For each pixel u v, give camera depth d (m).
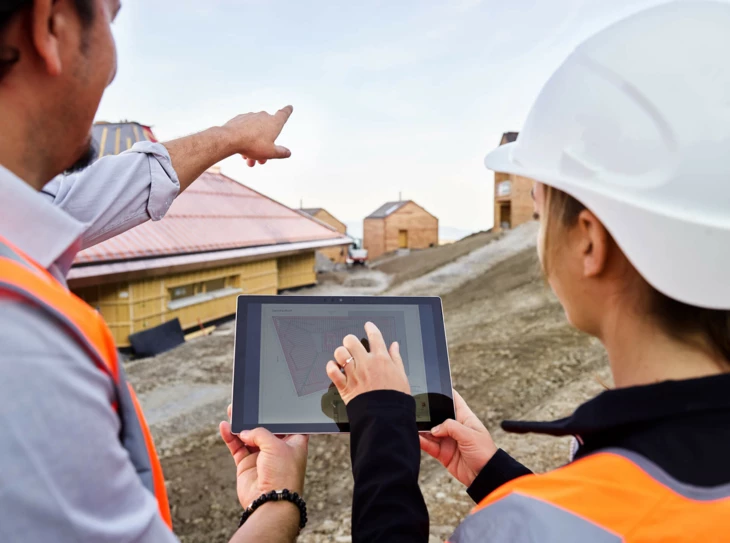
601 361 7.35
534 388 6.75
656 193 0.68
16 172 0.70
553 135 0.81
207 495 5.36
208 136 1.47
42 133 0.71
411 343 1.43
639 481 0.59
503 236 29.39
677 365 0.69
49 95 0.70
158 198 1.33
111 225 1.26
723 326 0.67
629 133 0.71
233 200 25.17
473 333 11.30
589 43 0.79
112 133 23.81
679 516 0.55
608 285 0.76
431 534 3.62
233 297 19.08
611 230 0.70
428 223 52.88
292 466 1.18
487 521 0.65
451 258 27.86
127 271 14.04
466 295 18.59
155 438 7.27
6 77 0.66
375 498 0.86
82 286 13.93
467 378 7.50
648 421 0.62
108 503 0.57
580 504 0.60
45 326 0.57
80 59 0.70
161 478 0.76
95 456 0.56
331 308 1.45
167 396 9.53
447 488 4.29
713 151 0.66
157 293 15.45
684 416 0.61
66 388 0.55
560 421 0.71
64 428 0.54
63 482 0.53
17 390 0.52
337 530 4.11
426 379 1.39
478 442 1.26
